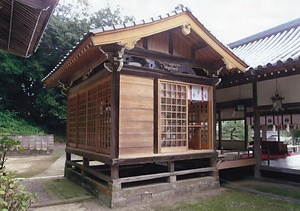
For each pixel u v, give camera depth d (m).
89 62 6.66
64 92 9.40
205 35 6.24
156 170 8.48
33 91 21.84
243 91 8.95
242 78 8.20
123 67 5.63
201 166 7.72
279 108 7.67
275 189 6.95
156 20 5.45
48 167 10.95
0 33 5.46
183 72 6.71
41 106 21.16
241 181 8.03
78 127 8.05
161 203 5.63
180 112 6.55
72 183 7.58
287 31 10.79
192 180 6.57
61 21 21.08
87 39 4.89
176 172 6.30
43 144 15.93
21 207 3.12
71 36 20.66
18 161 12.85
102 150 6.12
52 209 5.17
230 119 11.90
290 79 7.50
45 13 4.09
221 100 9.81
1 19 4.76
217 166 7.26
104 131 6.11
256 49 10.71
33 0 3.66
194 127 7.75
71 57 5.95
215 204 5.58
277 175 8.18
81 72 7.42
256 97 8.44
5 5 4.16
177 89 6.55
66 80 8.87
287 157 10.70
